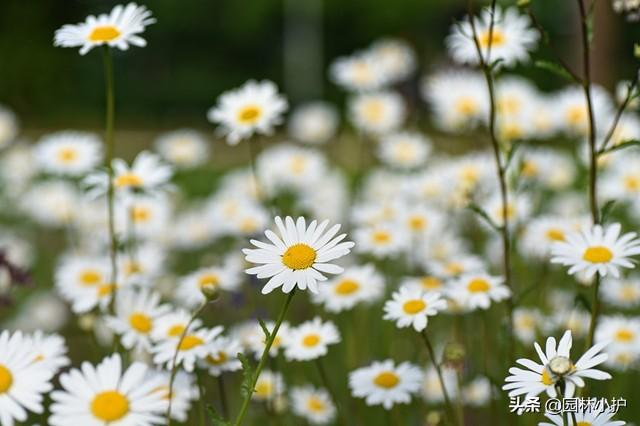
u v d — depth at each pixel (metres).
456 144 8.59
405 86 8.26
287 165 7.36
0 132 9.12
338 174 8.95
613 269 3.01
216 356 3.43
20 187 9.70
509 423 3.93
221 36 36.16
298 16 32.88
